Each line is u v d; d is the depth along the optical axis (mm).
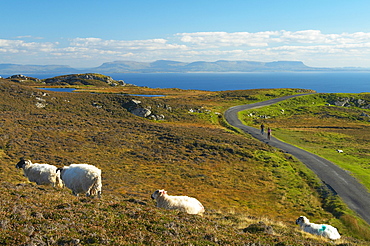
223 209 26250
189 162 43344
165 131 60781
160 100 98250
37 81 156000
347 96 126750
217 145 51844
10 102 70250
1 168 30547
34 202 13047
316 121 92625
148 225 11750
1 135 44969
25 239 8719
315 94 129625
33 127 53250
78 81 158625
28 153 38875
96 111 78375
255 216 24531
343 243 16875
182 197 17875
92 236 9672
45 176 20688
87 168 18438
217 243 11031
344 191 33938
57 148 43281
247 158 46750
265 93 134250
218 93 136500
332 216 27359
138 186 31578
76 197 16188
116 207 14055
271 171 41562
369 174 40750
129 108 84188
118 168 38156
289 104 117062
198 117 86875
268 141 61906
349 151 57031
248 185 35469
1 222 9562
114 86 160875
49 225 10094
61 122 59688
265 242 12391
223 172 39844
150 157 44219
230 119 87062
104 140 50500
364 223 25375
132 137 54625
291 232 17047
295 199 31641
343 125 87000
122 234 10336
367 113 105750
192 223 13328
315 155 51594
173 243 10133
